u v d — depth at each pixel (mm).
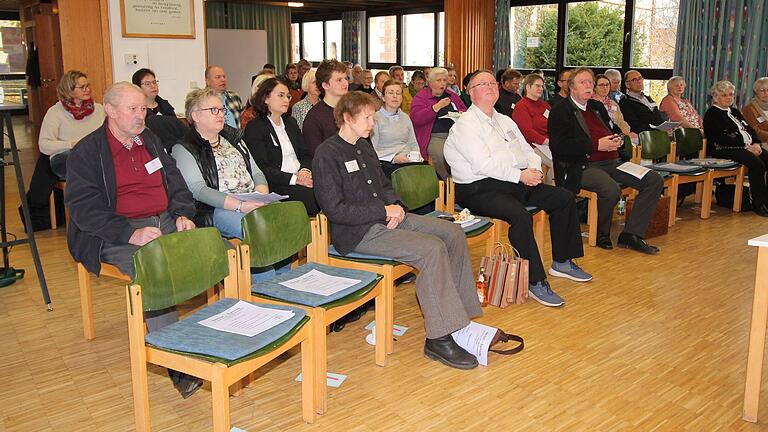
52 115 4516
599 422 2316
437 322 2723
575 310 3396
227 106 4691
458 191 3730
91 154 2590
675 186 5109
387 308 2781
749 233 4977
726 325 3203
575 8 8570
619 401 2467
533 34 9102
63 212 5008
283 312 2207
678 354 2877
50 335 3049
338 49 12922
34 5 9047
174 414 2381
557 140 4316
